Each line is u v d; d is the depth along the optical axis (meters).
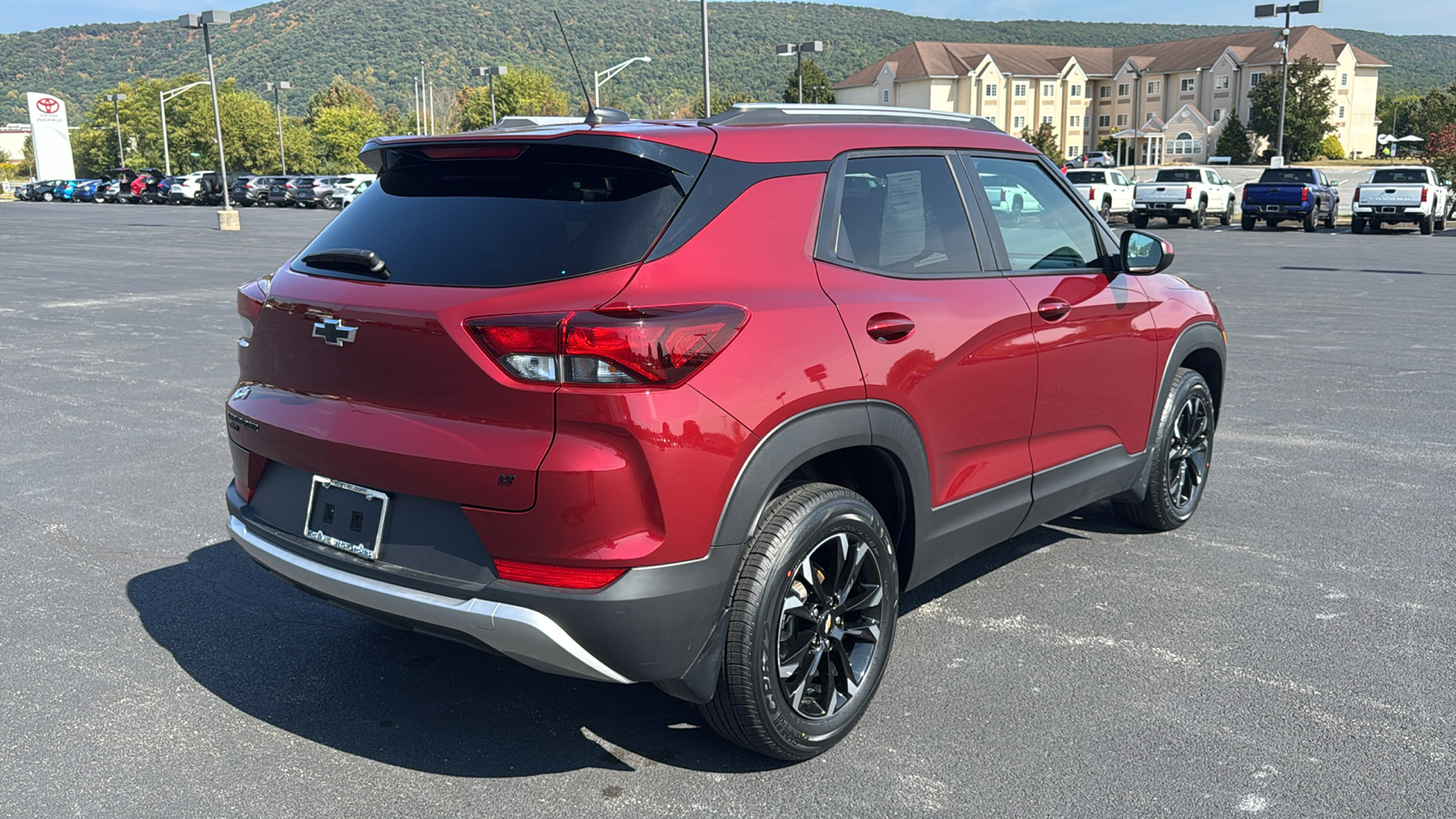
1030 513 3.93
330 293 2.95
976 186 3.73
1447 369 9.44
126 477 6.09
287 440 3.04
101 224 39.53
